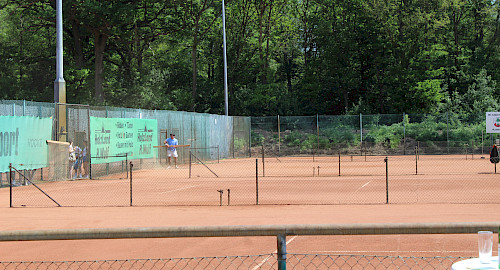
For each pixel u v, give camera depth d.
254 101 67.50
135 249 10.92
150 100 59.78
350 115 59.44
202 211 16.25
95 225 13.60
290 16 80.38
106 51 65.62
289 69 84.50
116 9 56.78
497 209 15.95
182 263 9.44
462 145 54.28
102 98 59.84
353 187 23.12
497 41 75.31
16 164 24.81
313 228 4.66
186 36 64.69
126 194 21.45
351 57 72.38
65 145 28.03
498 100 69.50
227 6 71.06
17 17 61.91
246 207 17.14
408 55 67.31
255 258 9.76
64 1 54.59
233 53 72.12
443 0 67.00
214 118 49.94
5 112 24.72
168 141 38.81
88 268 9.15
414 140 56.06
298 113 69.25
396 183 24.72
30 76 65.00
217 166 40.44
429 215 14.75
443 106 64.81
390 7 67.38
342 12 73.75
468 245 10.72
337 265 9.05
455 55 74.88
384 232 4.63
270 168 37.53
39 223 13.99
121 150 33.19
